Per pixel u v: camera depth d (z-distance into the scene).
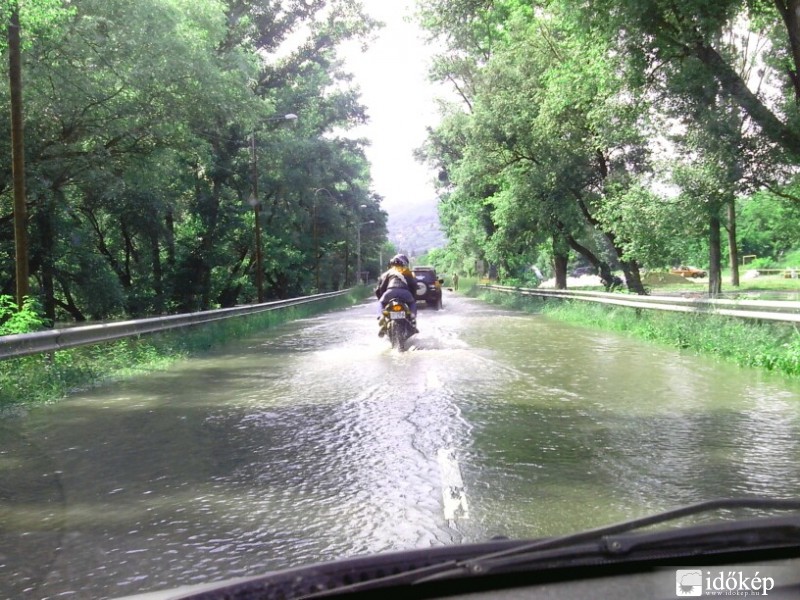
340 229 63.31
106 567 3.90
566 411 8.11
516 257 42.03
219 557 4.02
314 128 47.34
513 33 25.56
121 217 34.25
